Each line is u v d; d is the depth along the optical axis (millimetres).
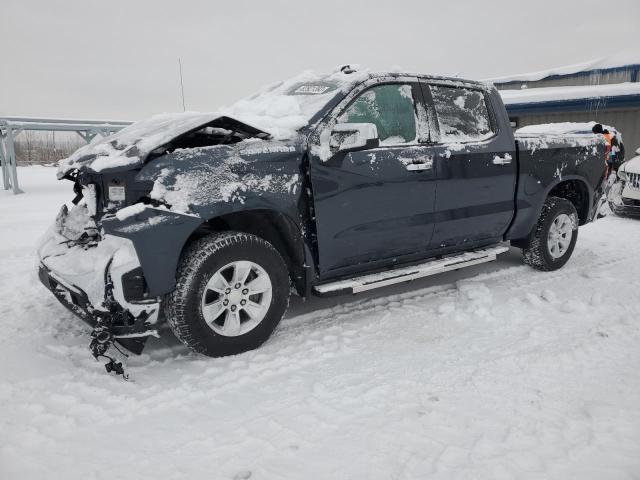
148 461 2006
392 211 3465
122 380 2684
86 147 3361
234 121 2869
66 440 2141
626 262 5078
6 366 2760
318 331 3363
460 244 4078
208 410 2396
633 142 12016
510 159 4148
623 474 1881
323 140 3135
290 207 3020
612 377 2646
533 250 4648
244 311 3062
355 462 1980
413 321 3537
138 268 2574
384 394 2520
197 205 2672
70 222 3270
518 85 17031
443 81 3879
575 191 5047
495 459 1980
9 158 14508
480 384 2598
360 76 3436
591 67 15312
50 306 3918
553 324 3404
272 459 2012
